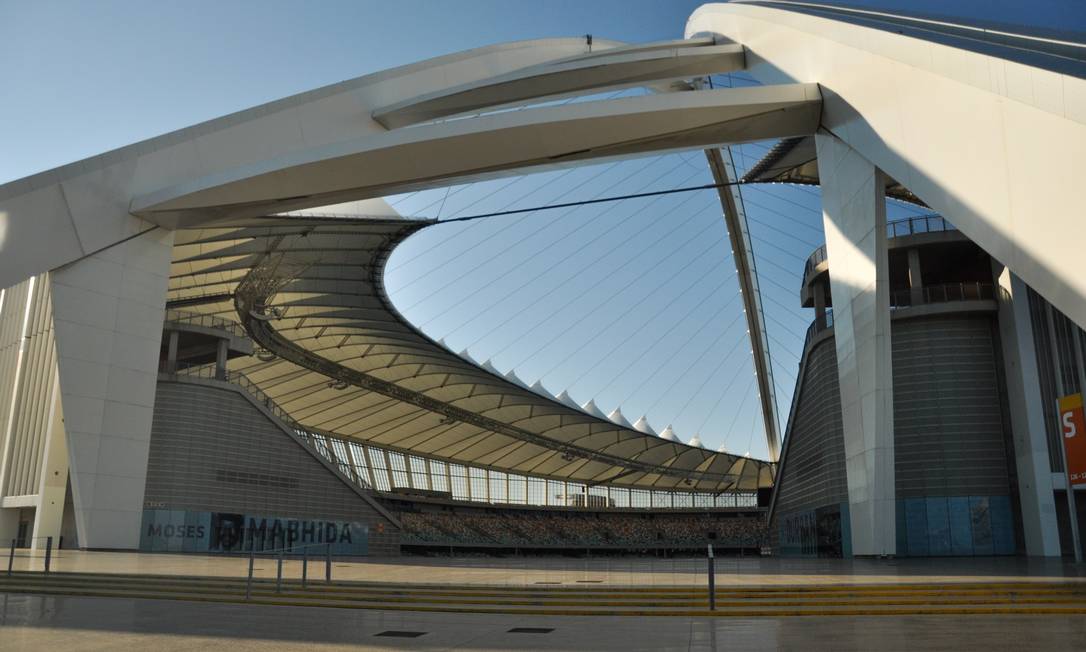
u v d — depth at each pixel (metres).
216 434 33.75
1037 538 25.91
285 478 36.19
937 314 28.36
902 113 21.17
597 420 62.00
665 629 9.99
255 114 32.38
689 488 79.81
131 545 28.25
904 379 28.56
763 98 25.56
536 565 26.69
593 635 9.38
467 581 15.93
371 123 35.28
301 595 14.02
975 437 27.61
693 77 33.94
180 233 33.09
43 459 31.64
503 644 8.55
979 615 11.56
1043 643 8.38
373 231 35.38
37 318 34.59
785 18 28.66
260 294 41.78
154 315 29.69
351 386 55.66
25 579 16.25
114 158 29.06
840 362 26.47
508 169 28.73
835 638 8.97
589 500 77.81
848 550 29.69
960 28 21.55
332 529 37.78
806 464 35.19
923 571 17.47
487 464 73.19
